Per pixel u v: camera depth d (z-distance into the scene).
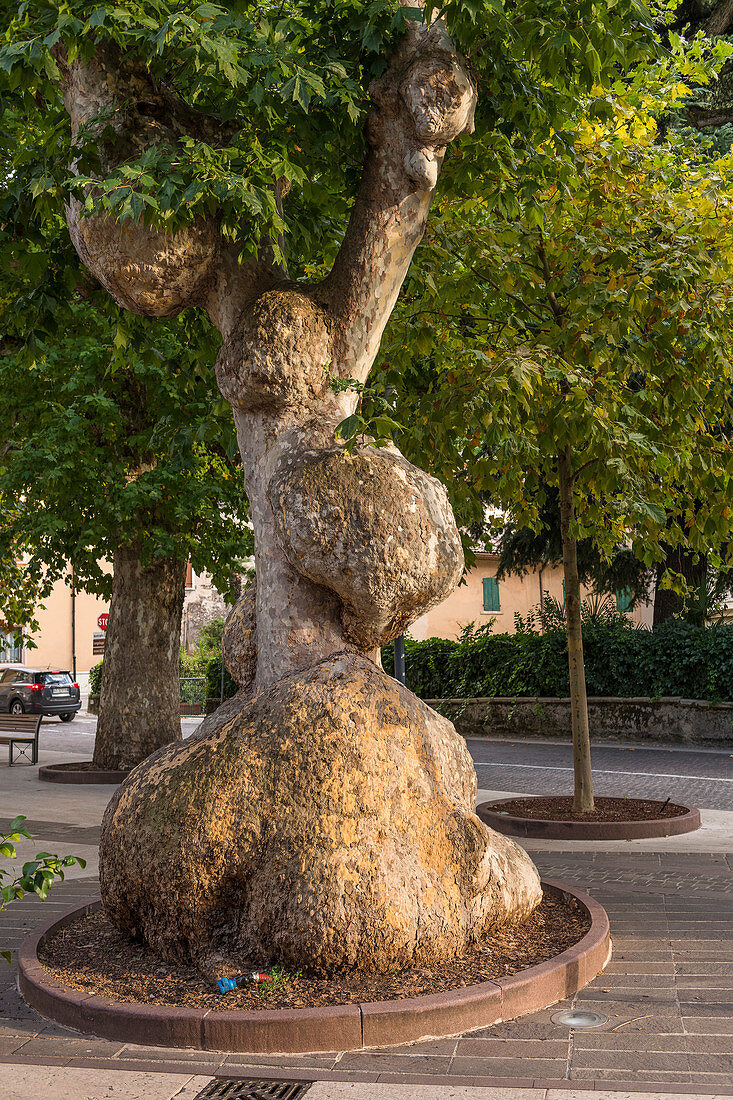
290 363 5.96
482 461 8.77
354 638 5.89
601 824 9.96
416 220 6.30
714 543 10.25
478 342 9.09
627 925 6.61
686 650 19.31
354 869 5.06
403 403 9.35
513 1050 4.46
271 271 6.45
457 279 9.02
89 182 5.18
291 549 5.63
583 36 6.26
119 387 14.55
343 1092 4.02
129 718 15.55
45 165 6.13
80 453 13.95
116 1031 4.64
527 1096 3.96
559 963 5.17
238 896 5.27
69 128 6.43
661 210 9.30
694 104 18.19
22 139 10.98
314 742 5.35
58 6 5.32
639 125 9.71
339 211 7.86
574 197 9.55
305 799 5.23
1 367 13.47
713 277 9.00
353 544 5.50
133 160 5.83
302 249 8.20
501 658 22.59
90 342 13.61
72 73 6.08
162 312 6.39
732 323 8.92
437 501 5.83
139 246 5.86
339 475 5.59
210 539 15.63
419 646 24.42
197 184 5.14
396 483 5.64
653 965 5.68
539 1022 4.81
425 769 5.58
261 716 5.55
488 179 7.86
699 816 10.62
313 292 6.27
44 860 4.34
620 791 13.77
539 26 6.07
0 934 6.61
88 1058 4.41
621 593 20.70
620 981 5.40
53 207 6.39
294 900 5.00
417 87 5.90
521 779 15.40
